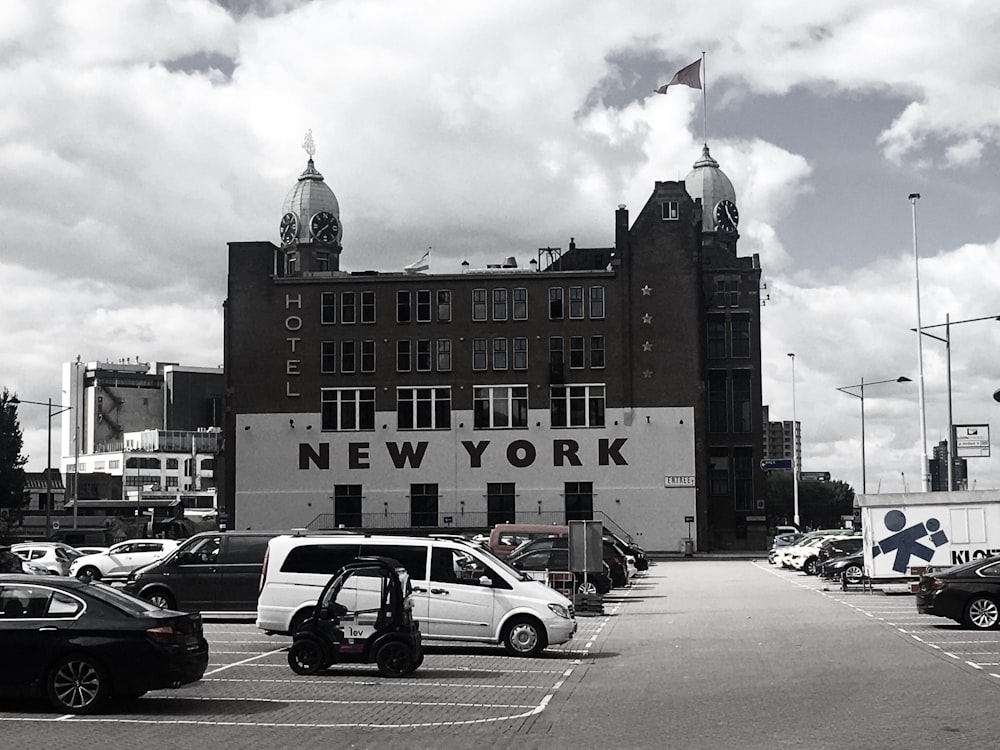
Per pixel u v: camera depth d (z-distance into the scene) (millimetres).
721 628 30672
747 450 100500
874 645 25516
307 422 89000
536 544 41125
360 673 21344
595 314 88500
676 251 88438
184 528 92562
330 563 24453
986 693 17812
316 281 89750
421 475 88188
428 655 24797
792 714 15906
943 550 39438
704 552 86438
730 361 101875
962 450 59750
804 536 73688
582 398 88000
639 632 29969
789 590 47312
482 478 87875
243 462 89062
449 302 89125
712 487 100250
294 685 19656
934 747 13164
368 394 88938
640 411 87562
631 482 87125
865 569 40156
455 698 18141
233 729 15070
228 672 21453
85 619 16281
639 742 13836
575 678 20781
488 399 88500
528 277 88875
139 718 15961
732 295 102438
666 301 88125
